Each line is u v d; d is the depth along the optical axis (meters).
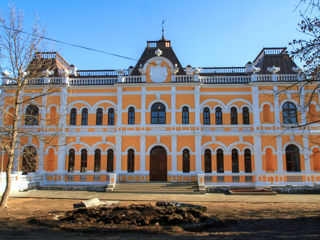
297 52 12.94
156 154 27.92
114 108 28.86
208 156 28.03
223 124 28.25
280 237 10.34
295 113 27.86
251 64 30.77
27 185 25.09
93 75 32.59
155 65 28.84
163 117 28.31
